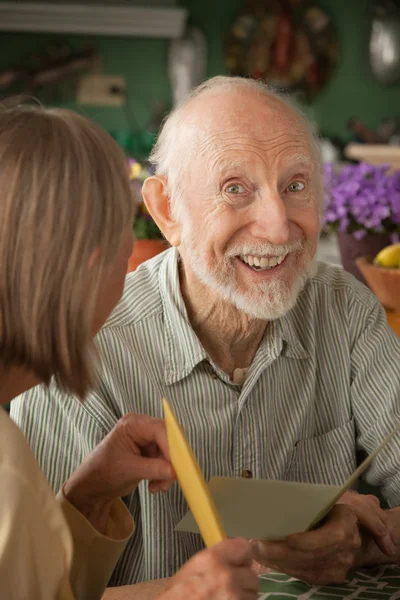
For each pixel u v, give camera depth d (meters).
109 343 1.32
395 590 1.04
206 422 1.32
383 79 7.15
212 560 0.75
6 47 6.93
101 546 0.99
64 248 0.76
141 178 2.18
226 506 0.97
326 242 5.45
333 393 1.45
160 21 6.84
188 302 1.35
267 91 1.31
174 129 1.32
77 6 6.72
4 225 0.75
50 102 7.03
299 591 1.03
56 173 0.76
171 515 1.30
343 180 2.27
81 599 1.00
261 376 1.35
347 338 1.45
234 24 7.11
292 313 1.43
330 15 7.12
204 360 1.33
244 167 1.24
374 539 1.16
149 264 1.43
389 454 1.41
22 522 0.71
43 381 0.80
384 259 2.00
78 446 1.29
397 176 2.23
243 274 1.27
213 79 1.35
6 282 0.76
